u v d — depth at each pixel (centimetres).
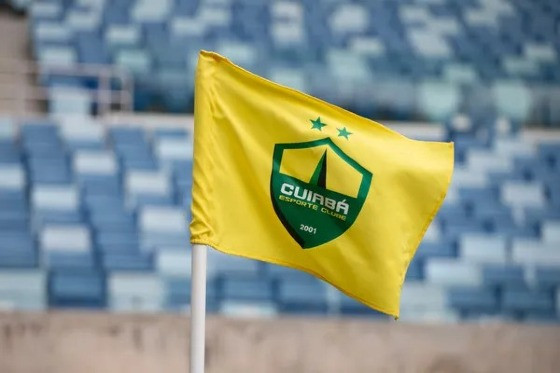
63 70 4156
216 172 1362
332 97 4175
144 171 3566
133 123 3997
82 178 3475
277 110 1367
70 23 4497
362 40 4819
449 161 1389
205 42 4559
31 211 3266
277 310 2959
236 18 4794
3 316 2152
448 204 3712
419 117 4178
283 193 1367
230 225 1362
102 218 3269
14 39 4459
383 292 1365
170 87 4081
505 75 4766
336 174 1363
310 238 1368
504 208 3728
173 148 3712
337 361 2278
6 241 3072
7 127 3706
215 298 2961
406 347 2320
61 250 3066
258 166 1362
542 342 2378
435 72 4703
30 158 3541
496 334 2367
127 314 2205
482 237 3453
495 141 4112
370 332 2297
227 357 2228
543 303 3177
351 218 1364
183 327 2214
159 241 3192
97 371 2167
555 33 5109
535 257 3412
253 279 3016
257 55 4562
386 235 1365
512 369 2367
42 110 4081
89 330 2178
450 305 3139
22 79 4178
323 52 4659
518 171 3981
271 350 2245
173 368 2200
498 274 3312
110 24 4547
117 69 4200
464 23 5100
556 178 3966
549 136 4281
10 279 2814
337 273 1373
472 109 4219
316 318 2303
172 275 3025
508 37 5050
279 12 4906
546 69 4844
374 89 4156
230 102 1369
